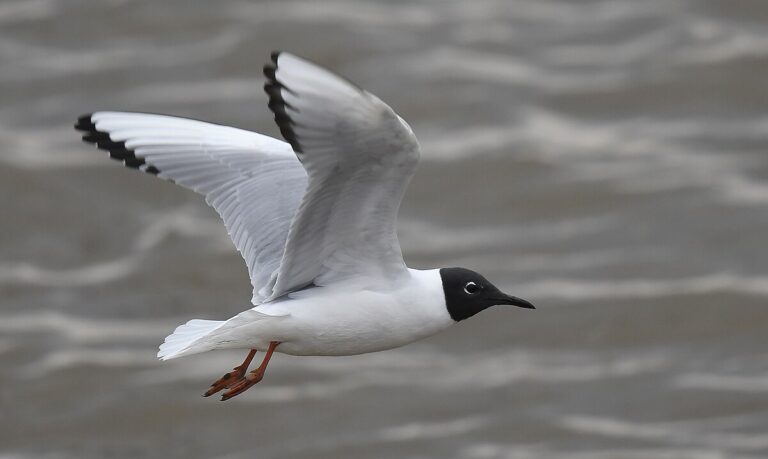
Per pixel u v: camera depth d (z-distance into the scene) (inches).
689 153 751.7
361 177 304.0
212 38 821.9
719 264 690.2
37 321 667.4
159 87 787.4
